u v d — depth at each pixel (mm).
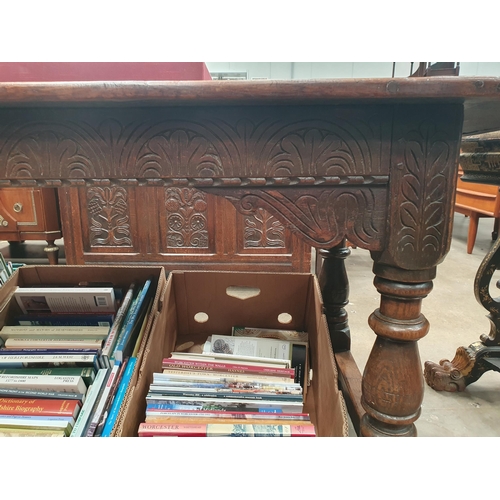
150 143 448
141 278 964
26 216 1659
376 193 459
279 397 641
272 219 1520
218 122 441
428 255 467
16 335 779
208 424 578
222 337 940
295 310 1021
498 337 978
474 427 865
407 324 510
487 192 2168
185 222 1530
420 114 435
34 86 387
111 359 726
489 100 412
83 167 454
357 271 2027
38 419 596
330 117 438
